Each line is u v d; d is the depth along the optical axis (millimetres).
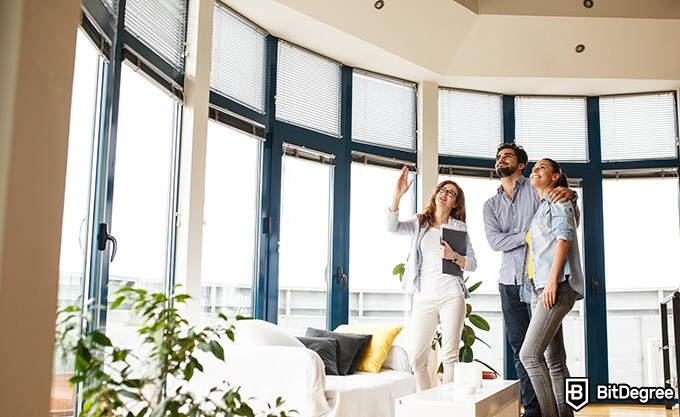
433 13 5746
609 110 7070
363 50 5984
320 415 3586
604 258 6848
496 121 7012
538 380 3529
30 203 1758
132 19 4043
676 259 6824
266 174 5516
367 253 6277
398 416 2889
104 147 3656
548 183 3797
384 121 6488
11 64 1730
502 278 4559
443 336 4293
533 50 6293
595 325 6758
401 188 4469
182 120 4590
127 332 3781
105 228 3625
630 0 6012
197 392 3689
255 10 5281
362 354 5031
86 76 3500
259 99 5555
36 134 1786
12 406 1679
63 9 1896
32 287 1755
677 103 6867
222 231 5090
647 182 6949
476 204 6918
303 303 5777
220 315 2039
